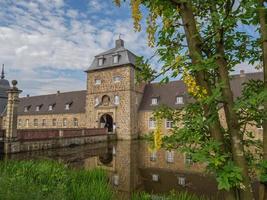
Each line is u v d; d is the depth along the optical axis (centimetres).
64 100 4047
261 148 265
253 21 241
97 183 601
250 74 2386
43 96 4466
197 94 231
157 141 253
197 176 1027
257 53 288
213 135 222
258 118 227
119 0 310
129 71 3112
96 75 3384
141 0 278
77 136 2366
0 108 4231
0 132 1681
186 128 240
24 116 4372
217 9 253
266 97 191
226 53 291
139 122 3219
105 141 2805
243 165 203
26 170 640
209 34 246
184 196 575
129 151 1945
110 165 1315
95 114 3316
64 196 471
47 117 4034
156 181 950
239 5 220
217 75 250
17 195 411
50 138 2028
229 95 217
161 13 274
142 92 3378
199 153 203
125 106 3084
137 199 592
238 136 211
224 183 181
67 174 670
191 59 234
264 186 209
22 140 1764
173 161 1439
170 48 276
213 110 221
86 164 1334
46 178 600
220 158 194
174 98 3070
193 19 238
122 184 899
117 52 3238
